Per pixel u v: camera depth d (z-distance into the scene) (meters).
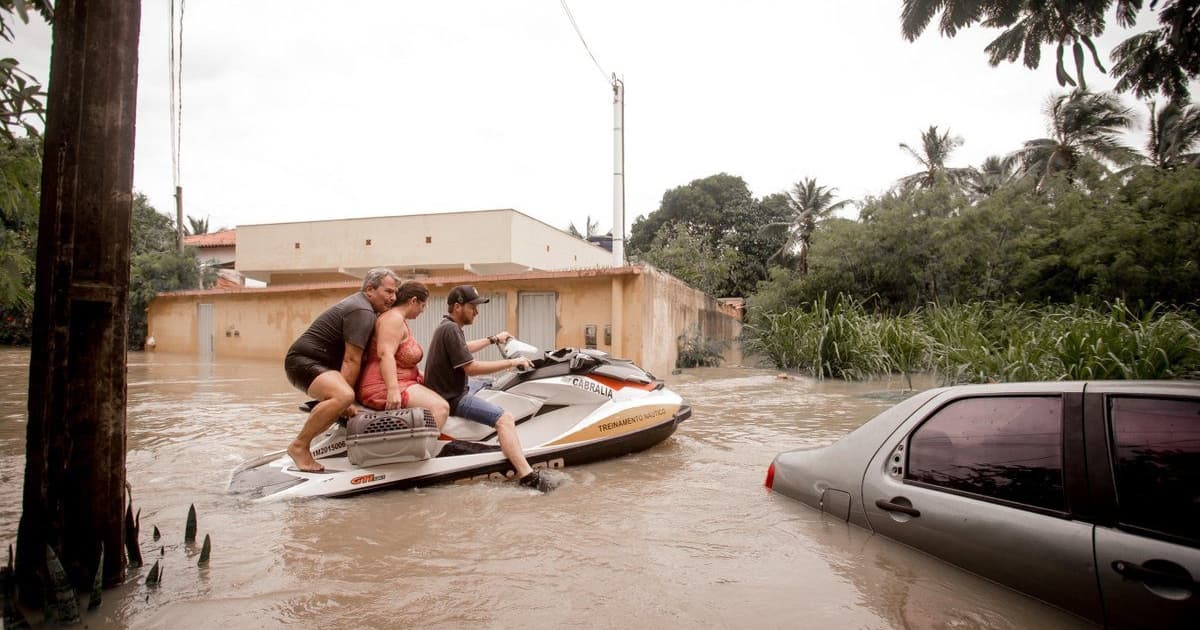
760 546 3.22
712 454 5.56
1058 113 32.22
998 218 18.45
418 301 4.72
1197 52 4.30
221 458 5.58
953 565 2.75
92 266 2.68
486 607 2.67
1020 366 8.66
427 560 3.19
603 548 3.31
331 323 4.52
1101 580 2.20
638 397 5.51
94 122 2.67
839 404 8.84
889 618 2.48
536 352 5.48
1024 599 2.45
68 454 2.66
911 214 19.83
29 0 3.59
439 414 4.62
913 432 3.18
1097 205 17.98
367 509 4.02
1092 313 10.91
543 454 4.88
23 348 22.56
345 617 2.60
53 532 2.62
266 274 27.36
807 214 40.62
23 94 3.99
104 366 2.74
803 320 14.84
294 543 3.44
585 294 13.75
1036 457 2.57
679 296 16.56
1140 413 2.33
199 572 3.04
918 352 12.18
